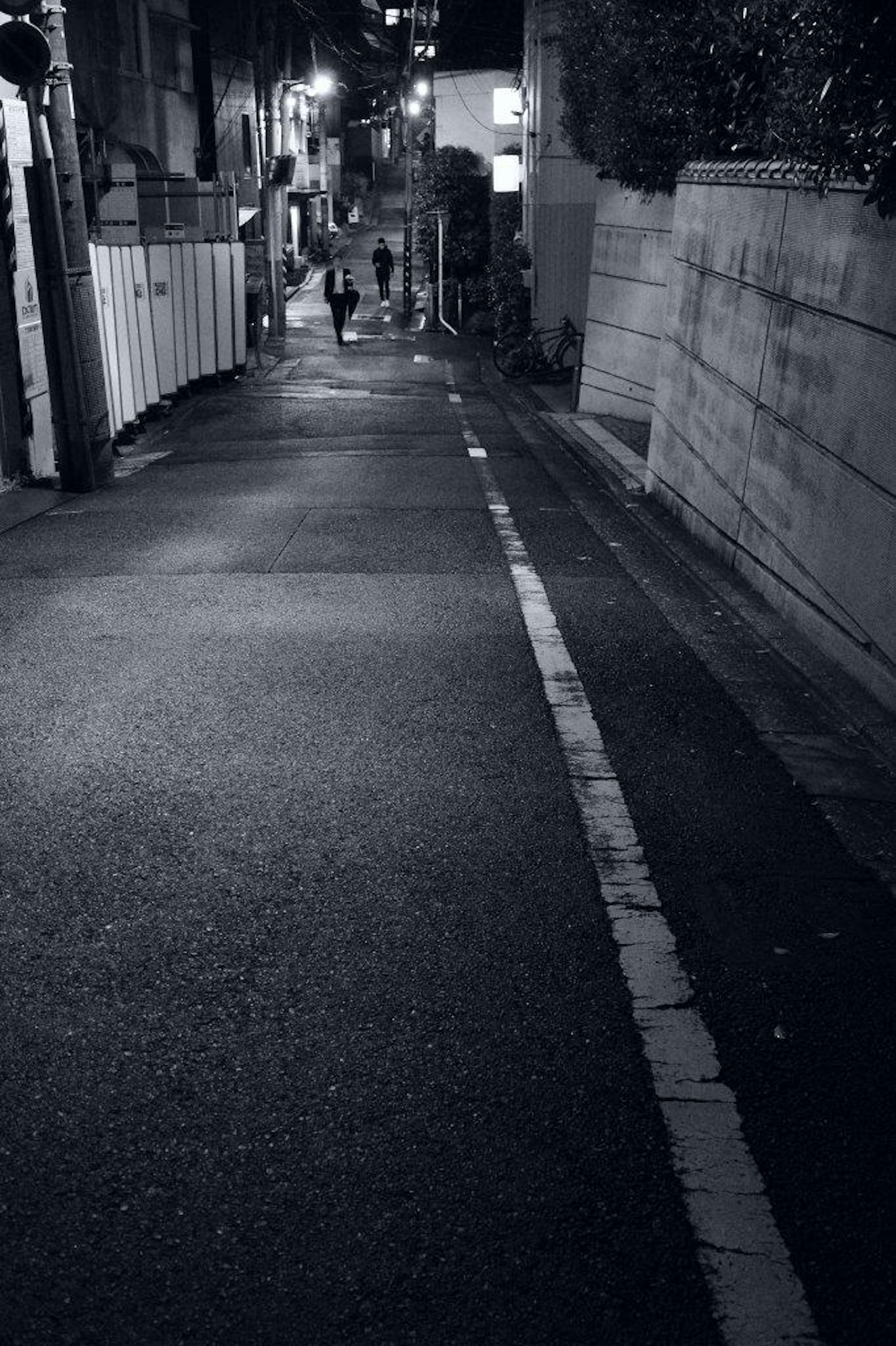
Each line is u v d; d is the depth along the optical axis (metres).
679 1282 2.19
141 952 3.25
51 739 4.79
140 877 3.66
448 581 7.46
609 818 4.14
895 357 5.19
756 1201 2.39
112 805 4.17
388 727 4.93
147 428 17.81
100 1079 2.73
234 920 3.42
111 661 5.78
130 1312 2.11
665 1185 2.43
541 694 5.39
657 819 4.16
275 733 4.85
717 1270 2.21
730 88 8.23
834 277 6.04
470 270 39.41
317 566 7.87
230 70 37.62
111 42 26.06
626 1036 2.92
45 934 3.34
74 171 11.11
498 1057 2.83
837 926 3.49
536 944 3.32
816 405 6.30
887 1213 2.37
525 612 6.77
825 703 5.46
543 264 25.88
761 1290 2.17
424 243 40.47
